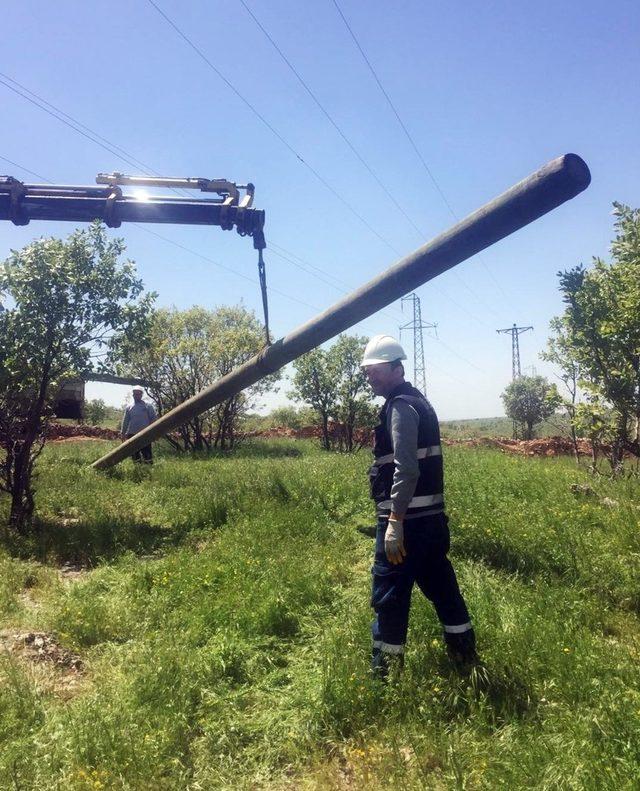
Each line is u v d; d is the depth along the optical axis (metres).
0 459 8.06
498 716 3.08
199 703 3.38
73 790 2.62
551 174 3.49
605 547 5.37
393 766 2.74
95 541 6.71
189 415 8.88
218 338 18.72
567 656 3.44
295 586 4.83
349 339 19.97
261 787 2.77
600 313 5.46
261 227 6.59
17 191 6.89
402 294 4.56
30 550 6.40
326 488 8.65
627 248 5.34
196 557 5.80
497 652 3.52
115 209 6.82
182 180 6.83
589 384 5.91
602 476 8.67
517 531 5.77
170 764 2.85
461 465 10.77
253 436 24.02
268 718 3.20
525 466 10.84
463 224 3.96
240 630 4.18
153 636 4.19
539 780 2.53
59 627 4.31
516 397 29.45
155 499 9.08
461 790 2.52
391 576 3.49
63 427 22.97
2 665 3.67
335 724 3.08
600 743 2.69
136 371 18.38
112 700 3.31
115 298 7.79
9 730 3.04
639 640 3.92
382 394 3.77
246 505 7.74
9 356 7.35
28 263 7.42
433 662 3.53
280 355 6.15
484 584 4.67
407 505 3.42
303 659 3.87
